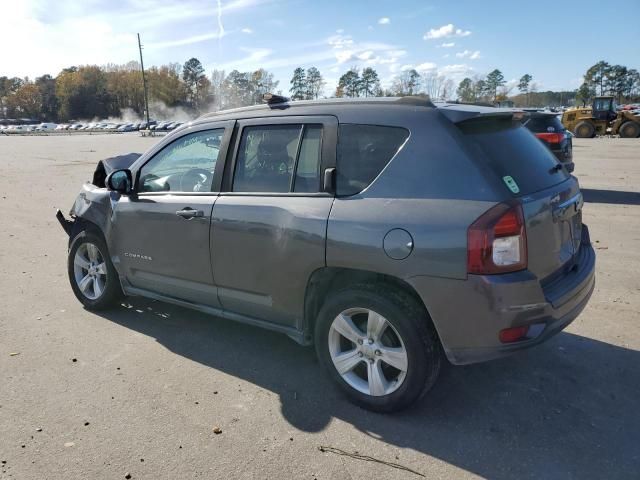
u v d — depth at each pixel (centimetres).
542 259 304
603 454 288
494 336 287
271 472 276
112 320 484
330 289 358
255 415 329
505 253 281
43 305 523
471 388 358
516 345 289
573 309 321
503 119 340
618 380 364
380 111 330
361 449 295
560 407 334
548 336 301
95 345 431
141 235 437
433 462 283
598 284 550
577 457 286
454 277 286
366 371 343
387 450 294
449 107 322
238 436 308
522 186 303
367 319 332
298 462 284
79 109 13338
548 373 376
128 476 274
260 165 375
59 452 293
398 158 314
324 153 342
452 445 297
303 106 365
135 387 363
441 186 297
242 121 389
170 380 373
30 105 13988
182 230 405
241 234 369
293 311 359
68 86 13362
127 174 449
